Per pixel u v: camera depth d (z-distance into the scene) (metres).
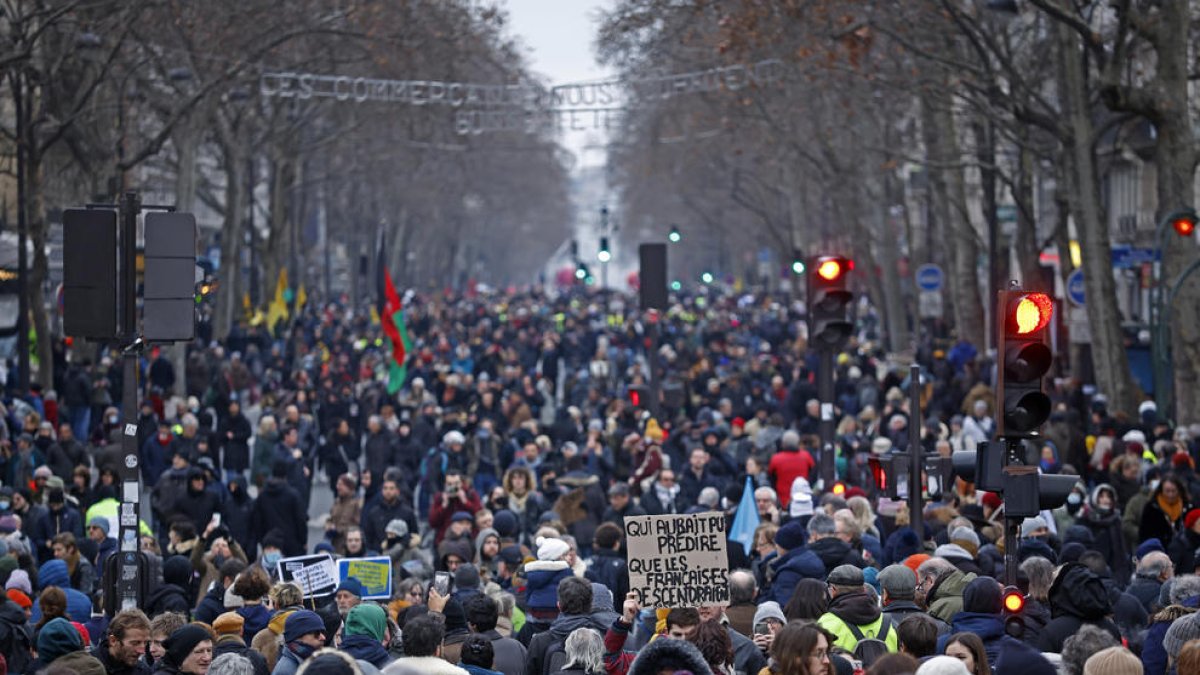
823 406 40.47
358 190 176.62
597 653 23.78
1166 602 26.12
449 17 93.69
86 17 70.50
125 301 30.92
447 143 160.38
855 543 32.38
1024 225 91.44
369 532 44.03
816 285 40.22
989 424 59.94
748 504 39.03
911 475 35.66
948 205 99.81
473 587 30.59
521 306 156.25
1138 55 82.94
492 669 24.00
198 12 78.94
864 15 67.75
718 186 174.62
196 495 45.69
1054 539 35.91
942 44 70.88
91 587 35.25
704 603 24.08
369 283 184.12
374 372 90.00
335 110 125.81
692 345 116.88
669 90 113.62
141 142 99.38
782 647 19.33
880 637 24.62
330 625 26.50
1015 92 70.44
